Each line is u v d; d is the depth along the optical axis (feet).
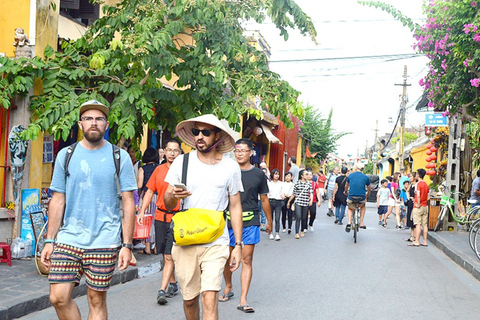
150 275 30.76
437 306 24.85
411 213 51.16
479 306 25.23
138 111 34.27
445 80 45.80
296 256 38.70
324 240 48.96
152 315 21.77
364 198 48.39
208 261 15.74
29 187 32.42
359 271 33.19
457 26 40.96
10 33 32.71
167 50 33.60
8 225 31.30
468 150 61.67
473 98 46.24
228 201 17.92
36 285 23.97
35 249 28.63
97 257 14.69
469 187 61.98
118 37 43.73
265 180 24.39
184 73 33.06
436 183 78.23
